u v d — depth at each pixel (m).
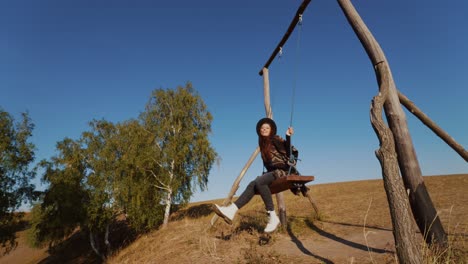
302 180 4.14
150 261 7.60
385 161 3.14
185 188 27.38
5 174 27.86
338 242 6.38
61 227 33.47
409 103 5.47
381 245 5.63
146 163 27.92
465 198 10.20
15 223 29.38
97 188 32.06
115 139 33.50
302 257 5.36
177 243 8.51
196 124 29.81
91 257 36.34
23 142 29.14
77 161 34.25
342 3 4.66
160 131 27.88
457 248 4.22
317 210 9.44
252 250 5.65
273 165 4.58
